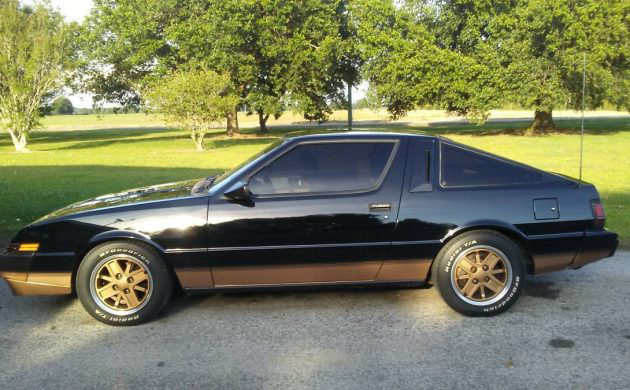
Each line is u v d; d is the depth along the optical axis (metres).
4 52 24.36
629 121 43.88
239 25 27.56
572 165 14.34
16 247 4.02
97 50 30.72
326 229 3.96
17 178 12.94
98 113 36.81
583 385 3.02
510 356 3.39
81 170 15.07
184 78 23.16
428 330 3.82
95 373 3.25
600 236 4.14
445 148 4.18
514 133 31.64
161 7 28.89
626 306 4.23
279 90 32.00
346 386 3.04
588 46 25.98
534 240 4.05
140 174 13.60
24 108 25.06
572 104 29.84
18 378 3.19
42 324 4.05
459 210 4.01
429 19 30.14
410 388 3.01
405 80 30.12
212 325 3.97
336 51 30.27
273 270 4.02
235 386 3.07
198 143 23.92
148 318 4.01
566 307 4.23
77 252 3.94
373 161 4.12
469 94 29.36
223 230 3.94
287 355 3.45
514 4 29.09
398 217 4.00
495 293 4.06
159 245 3.92
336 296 4.54
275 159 4.11
